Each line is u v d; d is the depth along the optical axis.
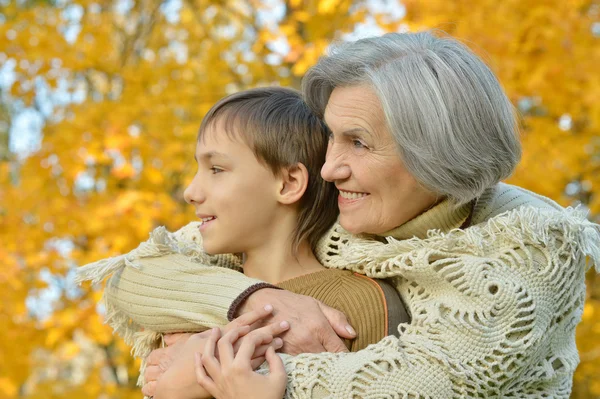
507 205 1.64
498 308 1.42
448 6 3.95
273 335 1.45
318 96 1.64
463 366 1.40
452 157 1.48
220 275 1.62
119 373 6.23
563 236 1.49
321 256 1.73
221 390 1.38
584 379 5.04
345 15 4.57
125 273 1.74
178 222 4.46
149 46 5.40
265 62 4.89
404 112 1.46
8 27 4.88
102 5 5.55
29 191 4.60
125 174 4.43
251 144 1.64
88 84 5.42
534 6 3.93
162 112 4.64
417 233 1.59
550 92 4.04
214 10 5.36
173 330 1.66
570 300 1.53
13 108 6.43
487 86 1.53
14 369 4.80
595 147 4.46
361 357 1.39
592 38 4.14
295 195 1.66
